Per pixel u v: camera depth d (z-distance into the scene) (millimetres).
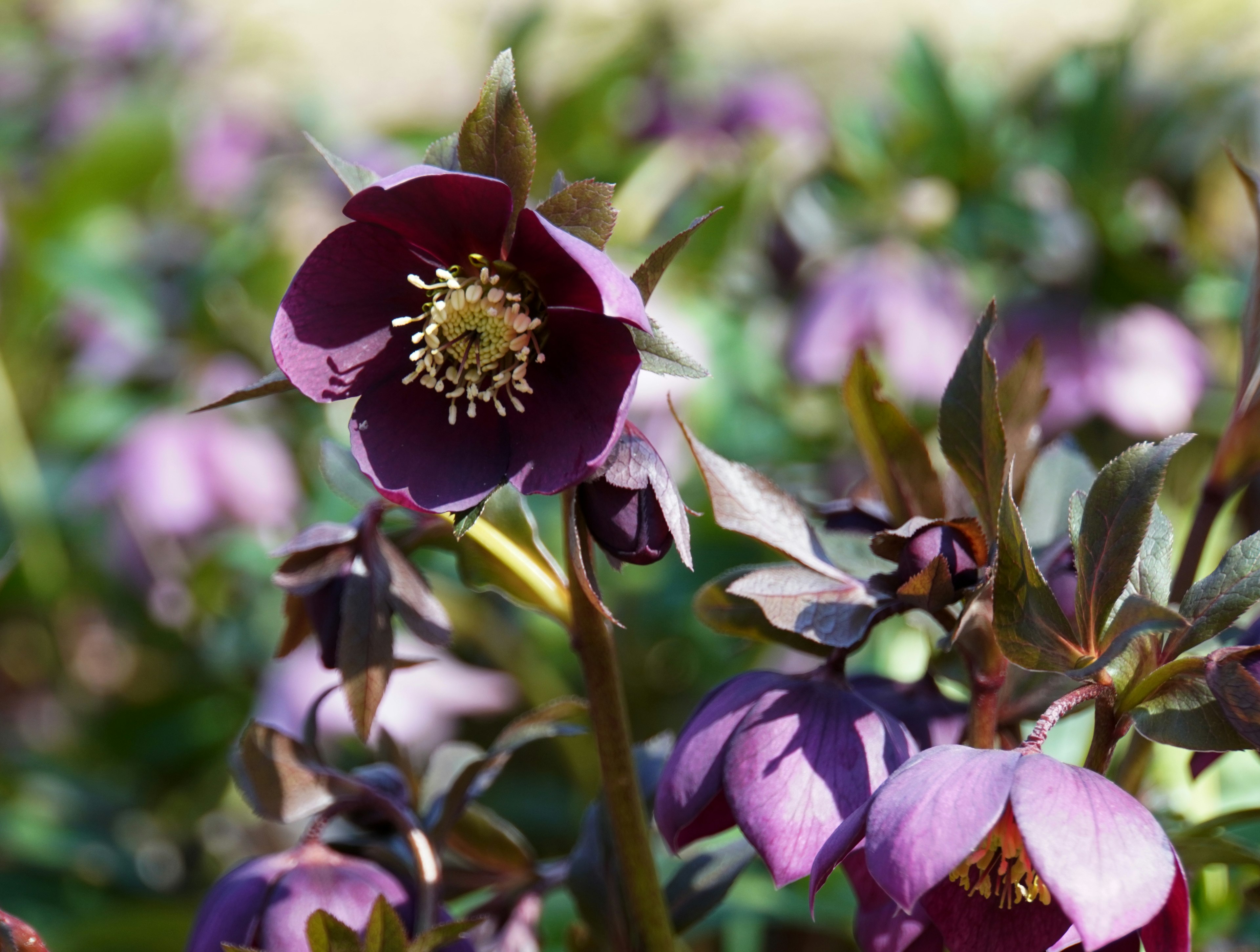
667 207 1237
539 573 607
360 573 593
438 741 989
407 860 620
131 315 1157
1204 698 540
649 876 603
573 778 1044
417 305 567
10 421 1169
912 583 561
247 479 1090
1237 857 591
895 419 596
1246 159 1188
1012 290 1090
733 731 567
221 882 601
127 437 1100
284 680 959
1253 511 759
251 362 1173
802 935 862
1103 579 546
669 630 1043
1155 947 530
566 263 556
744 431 1126
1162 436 977
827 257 1149
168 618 1160
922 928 571
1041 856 509
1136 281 1024
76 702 1287
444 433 562
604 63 1252
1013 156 1151
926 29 1183
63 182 1238
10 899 1024
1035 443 620
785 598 576
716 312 1152
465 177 540
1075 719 738
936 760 528
